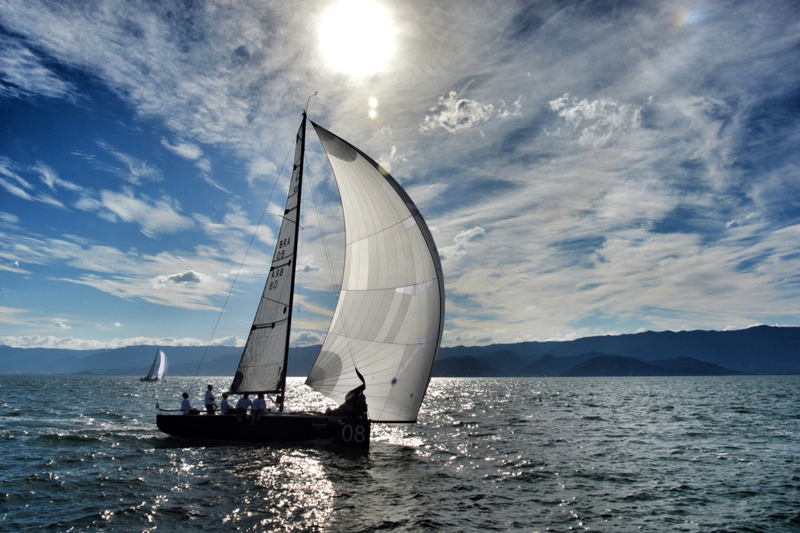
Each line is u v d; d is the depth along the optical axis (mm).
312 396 62812
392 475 14172
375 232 18766
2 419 27203
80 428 23672
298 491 12062
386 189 18234
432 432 24922
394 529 9656
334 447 16766
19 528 9305
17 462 15062
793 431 25516
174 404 45156
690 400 55125
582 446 20391
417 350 17766
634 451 19188
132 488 12156
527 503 11719
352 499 11594
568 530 9891
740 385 115625
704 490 13148
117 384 113625
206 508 10625
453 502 11633
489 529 9828
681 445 20781
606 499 12195
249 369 19016
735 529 10141
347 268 19297
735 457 18000
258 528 9461
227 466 14539
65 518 9898
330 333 19219
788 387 97938
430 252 17891
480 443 21078
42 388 77938
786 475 14984
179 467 14406
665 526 10281
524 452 18781
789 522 10594
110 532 9125
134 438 19641
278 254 19703
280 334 18562
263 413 17406
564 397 65625
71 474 13523
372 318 18516
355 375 18516
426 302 17859
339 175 19188
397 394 17828
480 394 77000
